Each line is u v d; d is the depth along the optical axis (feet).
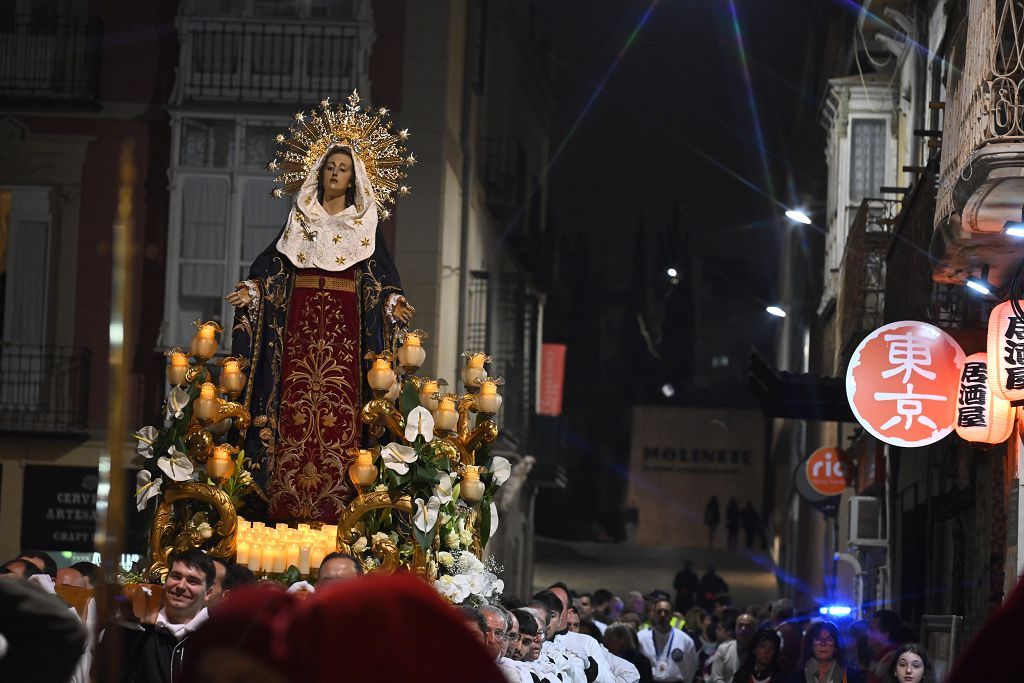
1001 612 11.17
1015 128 55.11
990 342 57.11
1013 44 56.29
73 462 118.62
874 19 113.09
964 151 58.39
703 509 266.98
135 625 36.60
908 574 98.07
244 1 119.85
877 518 111.55
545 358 185.57
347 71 118.93
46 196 120.26
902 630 69.77
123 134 120.37
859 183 131.03
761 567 241.55
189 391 49.39
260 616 11.61
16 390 119.03
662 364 323.37
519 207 149.69
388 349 52.26
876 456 110.83
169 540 48.39
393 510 48.93
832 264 141.49
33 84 119.85
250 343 51.70
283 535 48.26
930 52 98.68
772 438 258.37
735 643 83.05
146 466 49.34
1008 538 61.77
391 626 11.19
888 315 92.99
